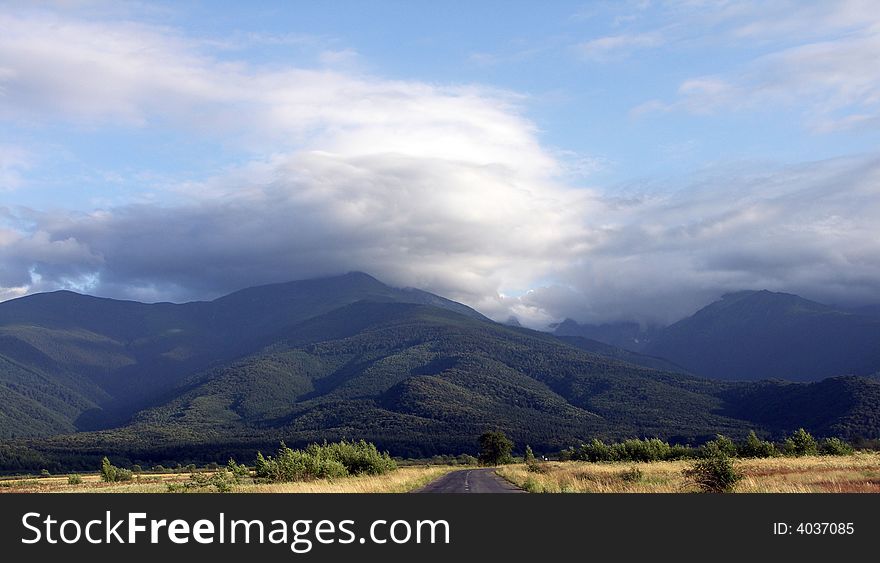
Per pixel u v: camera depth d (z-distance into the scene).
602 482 45.16
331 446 69.19
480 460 145.62
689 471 35.81
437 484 52.34
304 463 59.91
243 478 64.56
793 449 96.75
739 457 95.19
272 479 58.69
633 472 49.78
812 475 44.50
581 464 94.31
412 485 49.53
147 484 74.19
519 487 47.94
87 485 79.12
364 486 43.59
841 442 98.25
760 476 45.62
